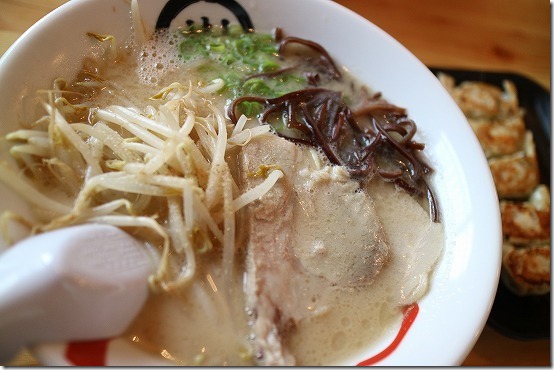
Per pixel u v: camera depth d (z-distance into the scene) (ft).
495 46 1.06
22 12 0.73
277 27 0.78
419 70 0.73
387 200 0.68
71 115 0.61
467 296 0.55
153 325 0.52
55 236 0.47
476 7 1.10
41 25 0.60
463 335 0.51
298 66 0.78
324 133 0.70
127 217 0.53
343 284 0.59
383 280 0.60
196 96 0.68
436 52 1.01
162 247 0.55
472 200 0.63
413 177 0.69
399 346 0.55
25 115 0.57
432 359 0.50
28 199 0.52
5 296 0.42
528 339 0.75
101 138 0.57
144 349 0.51
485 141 0.93
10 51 0.57
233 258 0.57
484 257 0.57
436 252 0.63
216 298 0.55
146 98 0.68
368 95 0.77
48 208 0.53
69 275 0.44
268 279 0.55
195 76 0.73
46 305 0.43
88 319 0.46
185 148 0.58
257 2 0.76
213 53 0.75
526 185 0.89
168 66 0.72
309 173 0.65
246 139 0.65
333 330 0.56
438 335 0.53
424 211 0.67
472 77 1.00
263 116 0.69
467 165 0.66
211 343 0.53
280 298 0.55
